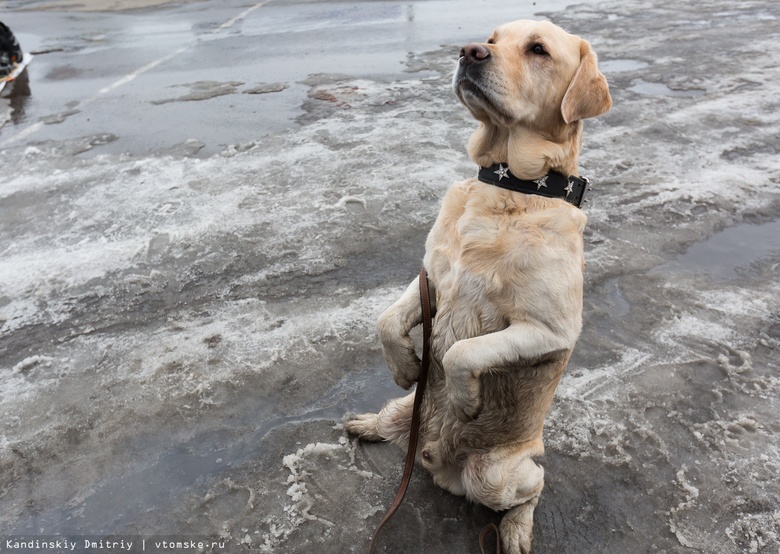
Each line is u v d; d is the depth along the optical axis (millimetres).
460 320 741
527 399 765
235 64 2850
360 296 1244
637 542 792
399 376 817
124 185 1686
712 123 2062
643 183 1685
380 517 819
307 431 949
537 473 801
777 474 877
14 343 1118
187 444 926
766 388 1025
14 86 2646
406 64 2707
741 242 1433
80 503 837
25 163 1842
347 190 1625
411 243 1415
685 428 956
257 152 1865
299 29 3525
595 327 1171
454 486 838
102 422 956
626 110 2182
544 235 709
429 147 1868
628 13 3668
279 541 787
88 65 2941
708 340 1134
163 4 4609
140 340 1127
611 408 992
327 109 2203
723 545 786
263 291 1259
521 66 751
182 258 1360
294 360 1083
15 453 902
